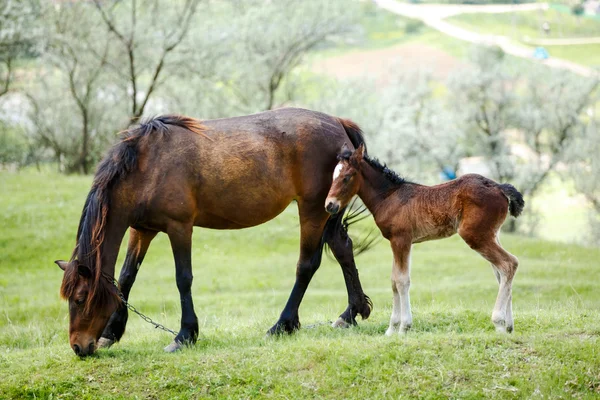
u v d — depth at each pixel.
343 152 8.84
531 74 46.12
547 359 7.49
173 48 32.59
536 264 21.11
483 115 45.06
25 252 20.58
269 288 19.17
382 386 7.28
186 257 8.67
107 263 8.40
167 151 8.62
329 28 36.03
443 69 71.44
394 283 8.73
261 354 8.05
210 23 33.66
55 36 30.75
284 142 9.13
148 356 8.17
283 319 9.19
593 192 41.38
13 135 38.44
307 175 9.22
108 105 36.31
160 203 8.52
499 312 8.13
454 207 8.27
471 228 8.12
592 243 41.09
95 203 8.27
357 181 8.84
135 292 17.98
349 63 75.19
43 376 7.79
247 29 34.31
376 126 40.53
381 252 23.61
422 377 7.37
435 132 44.50
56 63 32.69
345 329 9.33
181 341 8.60
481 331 8.62
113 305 8.29
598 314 9.54
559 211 54.53
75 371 7.86
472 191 8.16
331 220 9.52
